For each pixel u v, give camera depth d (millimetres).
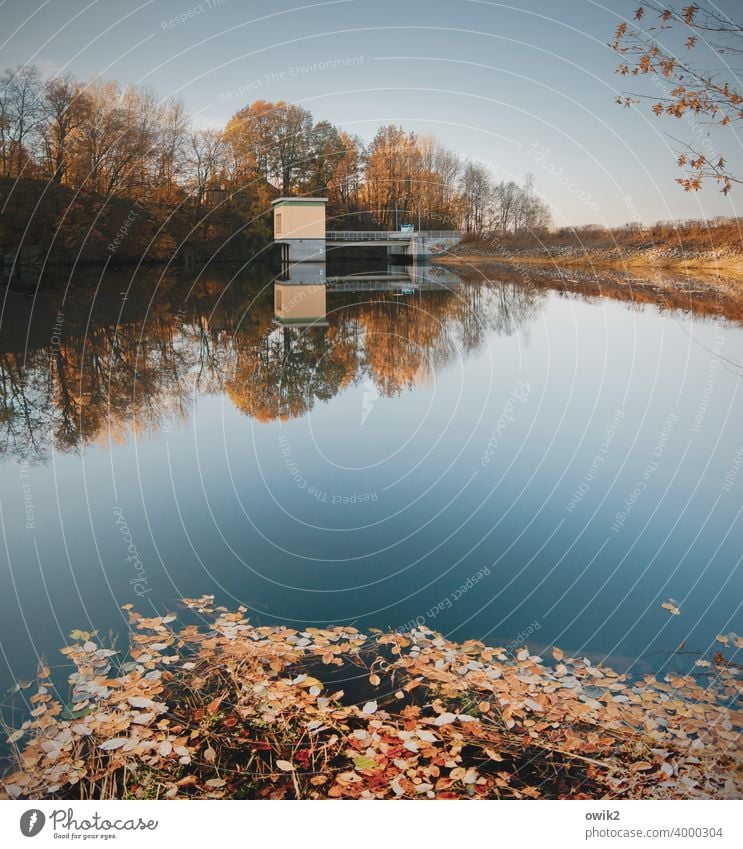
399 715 3986
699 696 4191
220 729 3867
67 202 27469
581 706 4078
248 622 4980
